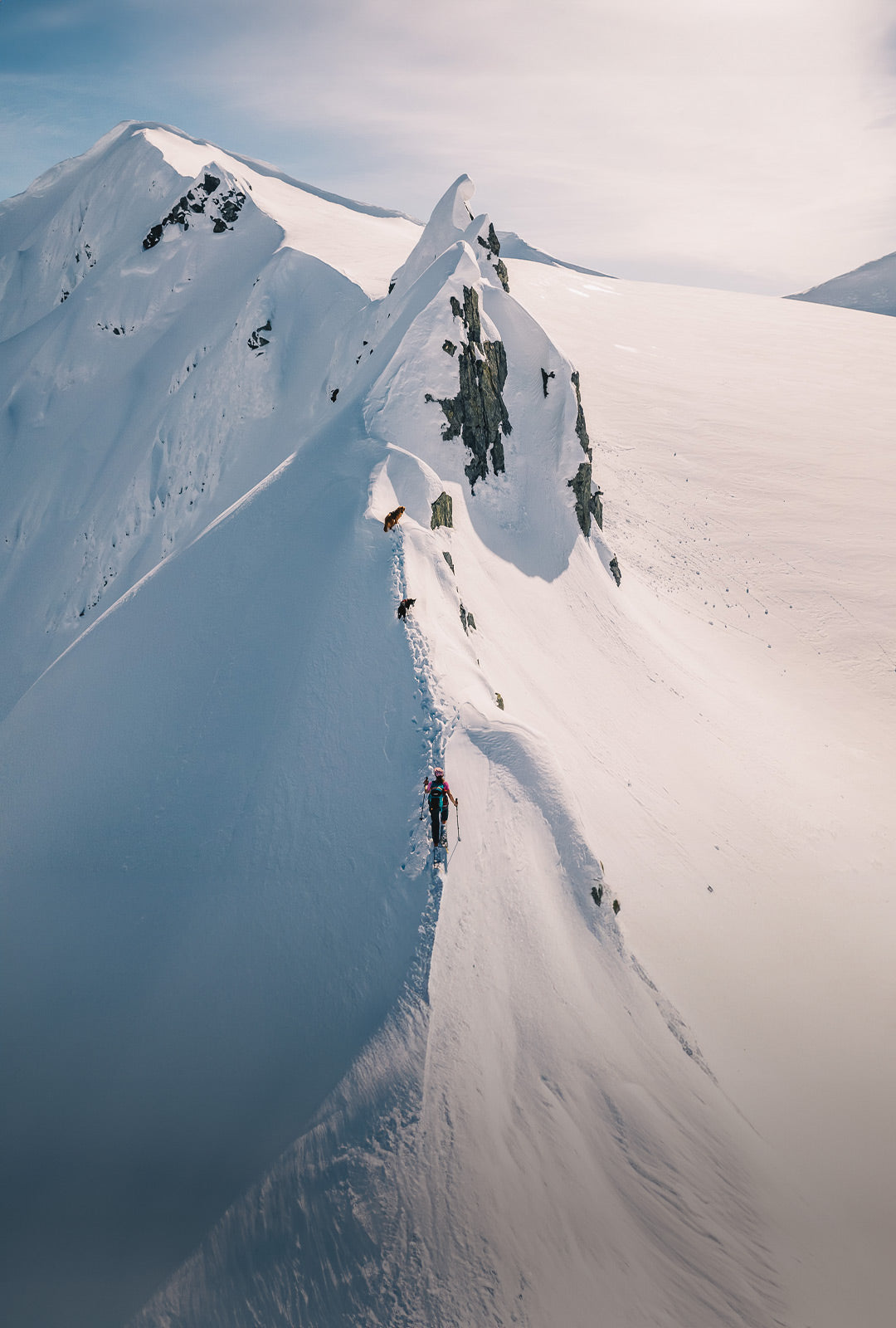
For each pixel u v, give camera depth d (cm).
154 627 2267
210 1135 1147
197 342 6200
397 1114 1089
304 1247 966
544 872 1577
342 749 1672
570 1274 1010
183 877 1609
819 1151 1473
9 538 6222
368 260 6462
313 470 2597
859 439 6769
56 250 8700
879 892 2562
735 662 4091
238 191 7225
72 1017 1431
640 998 1540
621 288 11131
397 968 1291
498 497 3244
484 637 2369
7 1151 1211
